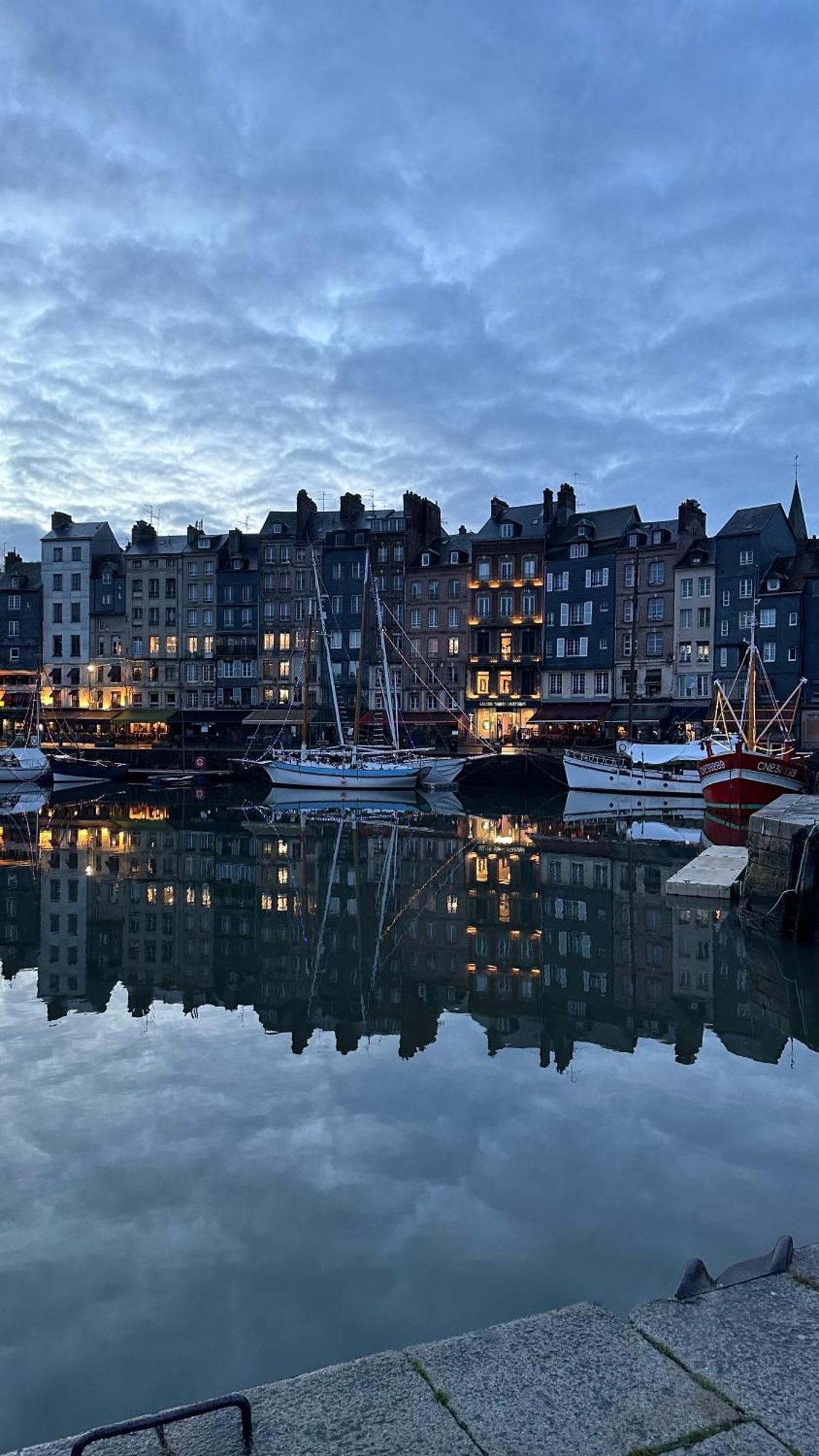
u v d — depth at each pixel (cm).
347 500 8338
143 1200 861
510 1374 439
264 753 6900
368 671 7962
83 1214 840
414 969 1686
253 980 1625
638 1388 427
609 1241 778
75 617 8819
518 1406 415
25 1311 700
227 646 8388
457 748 7075
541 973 1641
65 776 6462
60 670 8825
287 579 8219
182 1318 689
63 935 1958
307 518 8325
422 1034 1334
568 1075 1164
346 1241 788
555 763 5806
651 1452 383
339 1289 720
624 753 5419
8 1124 1035
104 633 8756
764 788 3700
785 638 6378
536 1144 967
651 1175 896
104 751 7338
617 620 7131
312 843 3469
